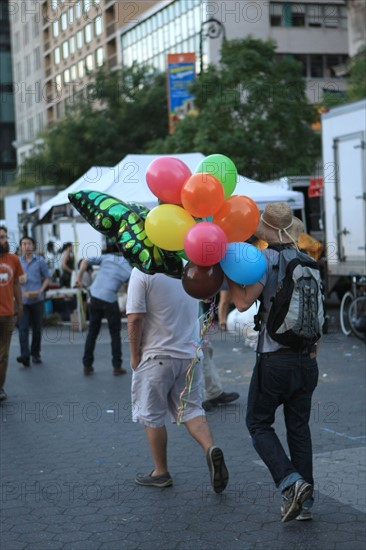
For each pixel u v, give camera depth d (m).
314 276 4.76
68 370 11.64
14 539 4.76
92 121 35.53
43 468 6.29
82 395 9.50
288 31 45.19
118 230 4.81
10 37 65.25
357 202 13.83
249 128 23.47
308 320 4.68
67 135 35.53
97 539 4.72
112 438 7.20
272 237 4.84
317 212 20.34
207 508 5.19
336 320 16.38
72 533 4.83
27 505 5.38
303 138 24.20
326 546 4.47
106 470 6.17
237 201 4.54
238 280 4.53
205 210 4.46
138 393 5.64
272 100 23.72
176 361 5.53
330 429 7.20
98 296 10.86
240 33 41.94
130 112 36.25
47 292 17.73
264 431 4.83
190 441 6.98
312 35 45.88
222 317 8.41
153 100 36.34
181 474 5.97
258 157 23.16
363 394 8.84
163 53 45.09
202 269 4.51
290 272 4.68
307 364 4.79
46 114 50.28
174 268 4.82
